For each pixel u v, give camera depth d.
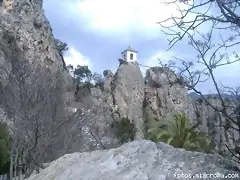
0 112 13.50
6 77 14.12
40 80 13.97
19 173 11.12
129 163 6.74
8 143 13.98
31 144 11.53
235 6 3.88
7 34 30.52
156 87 60.56
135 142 7.50
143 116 62.56
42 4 39.75
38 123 11.71
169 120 14.70
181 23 4.11
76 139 14.30
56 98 14.61
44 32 35.78
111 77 71.44
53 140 12.92
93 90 39.94
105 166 6.91
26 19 34.12
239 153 4.91
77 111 15.08
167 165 6.24
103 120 18.88
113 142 16.38
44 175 7.96
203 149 12.73
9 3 34.00
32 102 12.48
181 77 4.68
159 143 7.25
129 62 72.31
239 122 4.44
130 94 67.50
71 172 7.24
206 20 4.03
